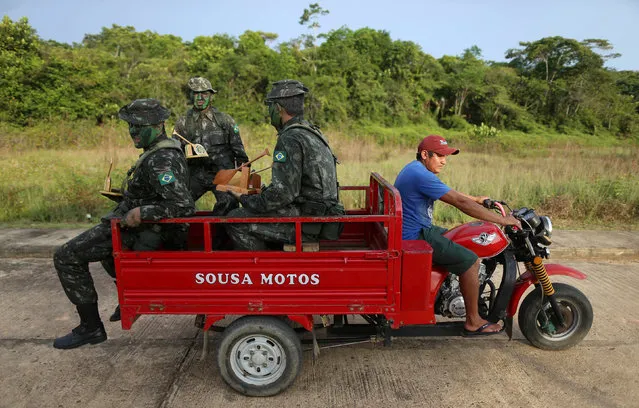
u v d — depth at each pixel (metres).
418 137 38.97
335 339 3.43
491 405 3.14
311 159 3.05
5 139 17.56
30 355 3.79
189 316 4.50
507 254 3.61
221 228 3.88
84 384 3.39
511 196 8.87
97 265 5.98
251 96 35.41
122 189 3.51
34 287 5.21
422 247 3.13
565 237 6.88
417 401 3.19
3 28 26.33
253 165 10.98
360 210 4.09
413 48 52.94
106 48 49.62
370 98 44.53
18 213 8.02
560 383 3.39
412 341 4.02
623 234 7.08
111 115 27.06
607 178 9.62
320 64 43.22
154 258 3.01
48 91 25.64
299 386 3.35
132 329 4.24
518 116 55.97
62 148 17.72
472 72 54.94
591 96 58.31
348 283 3.05
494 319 3.61
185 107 30.44
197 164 4.74
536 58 63.78
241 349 3.15
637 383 3.39
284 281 3.04
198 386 3.36
